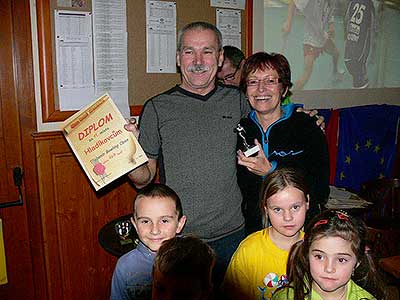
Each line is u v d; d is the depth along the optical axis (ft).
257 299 5.13
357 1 11.82
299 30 10.91
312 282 4.32
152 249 5.24
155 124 5.97
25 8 7.55
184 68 5.96
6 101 7.68
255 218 6.03
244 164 5.61
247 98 6.10
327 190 5.81
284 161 5.77
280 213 5.02
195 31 5.90
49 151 7.95
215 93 6.17
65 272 8.38
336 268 4.13
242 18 9.82
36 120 7.88
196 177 5.89
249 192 6.05
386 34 12.56
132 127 5.63
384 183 10.56
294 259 4.49
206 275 3.46
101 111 5.72
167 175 5.98
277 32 10.54
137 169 5.87
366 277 4.56
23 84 7.73
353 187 11.70
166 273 3.40
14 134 7.81
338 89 11.87
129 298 5.16
